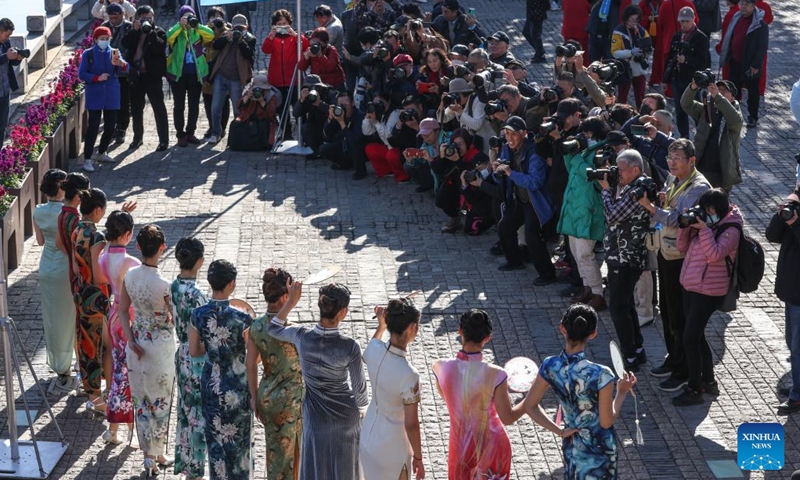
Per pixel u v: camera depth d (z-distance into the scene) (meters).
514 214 12.16
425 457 9.01
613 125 11.57
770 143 16.77
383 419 7.48
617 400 7.23
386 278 12.20
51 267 9.86
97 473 8.87
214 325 7.94
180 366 8.35
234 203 14.50
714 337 10.90
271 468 8.03
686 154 9.62
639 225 9.91
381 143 15.48
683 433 9.34
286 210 14.27
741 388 10.00
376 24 18.41
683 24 16.45
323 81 16.78
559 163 11.53
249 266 12.47
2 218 12.02
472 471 7.50
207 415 8.09
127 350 8.72
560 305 11.60
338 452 7.68
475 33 18.11
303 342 7.60
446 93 13.74
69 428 9.49
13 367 10.38
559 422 7.71
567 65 13.32
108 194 14.74
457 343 10.77
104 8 18.39
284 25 16.83
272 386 7.89
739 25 17.30
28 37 19.94
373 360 7.44
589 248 11.20
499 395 7.41
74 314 9.95
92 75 15.30
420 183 14.70
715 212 9.23
